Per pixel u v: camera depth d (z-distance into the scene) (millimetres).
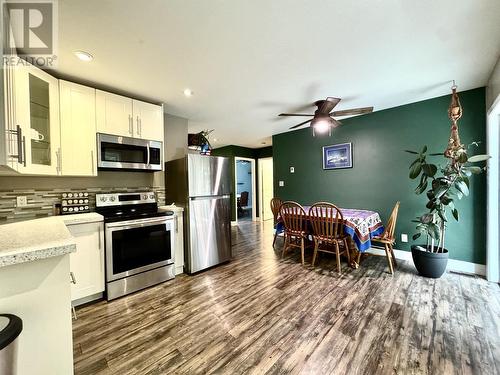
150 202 2965
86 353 1546
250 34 1643
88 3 1298
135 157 2674
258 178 7105
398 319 1859
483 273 2693
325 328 1768
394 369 1368
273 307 2082
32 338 914
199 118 3699
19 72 1697
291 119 3783
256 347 1580
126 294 2361
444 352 1494
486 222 2641
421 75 2338
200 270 2996
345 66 2133
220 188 3252
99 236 2221
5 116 1532
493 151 2492
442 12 1452
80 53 1823
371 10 1427
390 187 3389
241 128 4391
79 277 2098
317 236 3014
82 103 2291
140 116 2723
